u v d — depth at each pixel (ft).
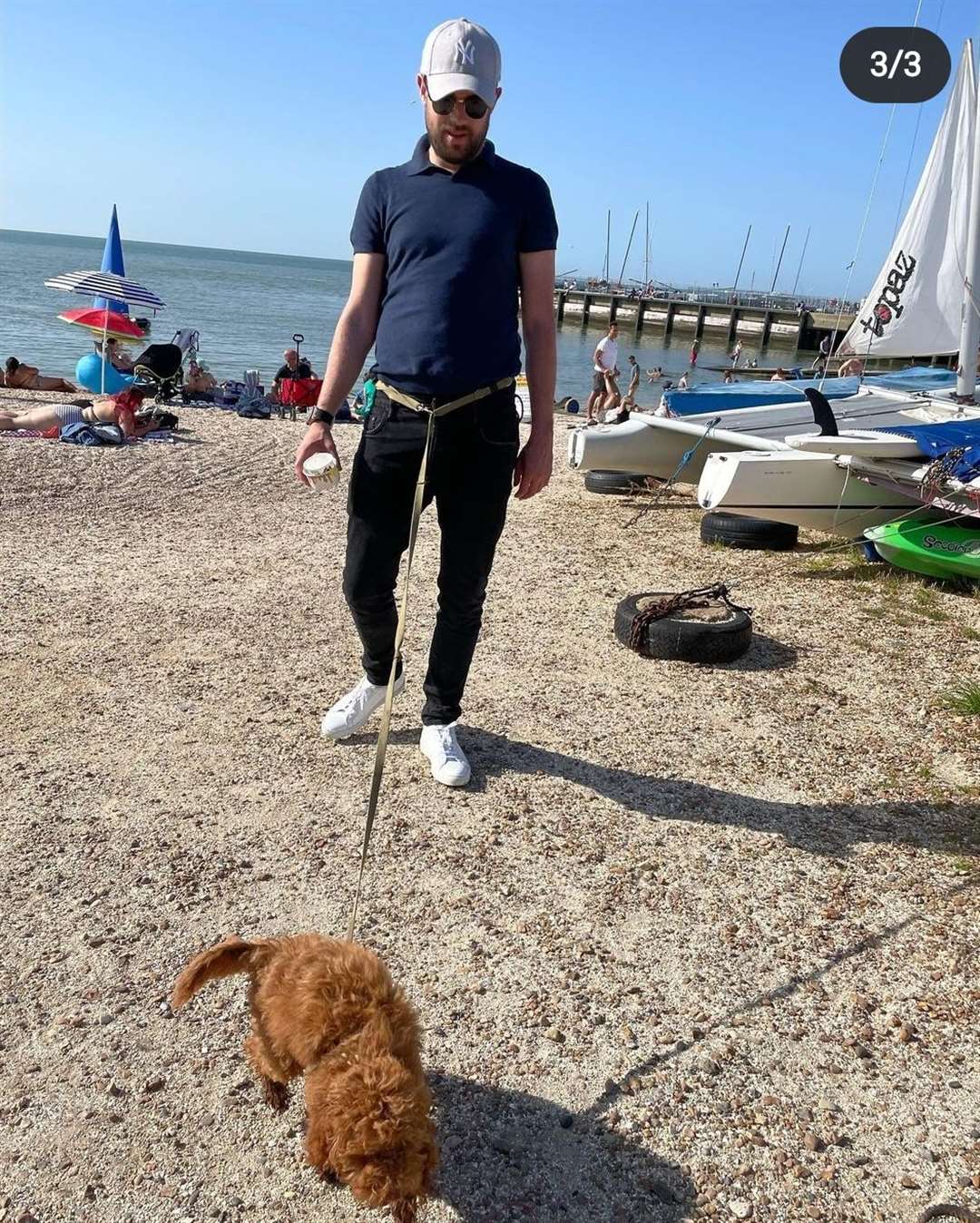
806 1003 9.61
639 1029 9.21
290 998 7.02
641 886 11.38
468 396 11.62
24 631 18.65
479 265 11.39
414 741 14.67
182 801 12.84
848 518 26.27
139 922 10.44
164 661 17.51
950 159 36.70
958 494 23.34
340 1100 6.18
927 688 17.38
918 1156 7.93
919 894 11.36
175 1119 8.07
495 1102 8.33
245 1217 7.27
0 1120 8.00
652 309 228.43
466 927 10.55
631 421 33.91
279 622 19.76
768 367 146.20
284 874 11.36
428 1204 7.41
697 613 19.04
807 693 17.04
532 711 15.96
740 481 24.95
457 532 12.30
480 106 10.87
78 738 14.49
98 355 55.11
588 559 25.67
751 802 13.35
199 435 43.19
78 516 28.22
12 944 10.03
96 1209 7.30
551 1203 7.47
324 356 111.55
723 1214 7.42
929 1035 9.21
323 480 11.58
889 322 39.37
